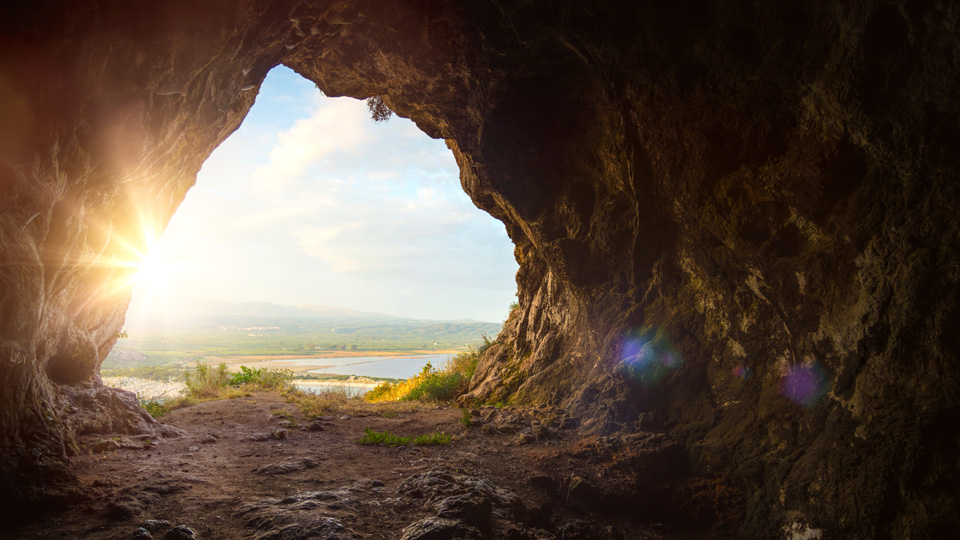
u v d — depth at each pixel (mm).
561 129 8289
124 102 4375
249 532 3719
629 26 6047
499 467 6020
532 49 7109
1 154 3576
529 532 4250
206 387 11664
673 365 6859
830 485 4410
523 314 11188
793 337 5383
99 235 5512
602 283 8430
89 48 3887
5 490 3635
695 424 6277
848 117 4387
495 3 6520
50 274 4609
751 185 5461
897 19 3947
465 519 3904
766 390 5719
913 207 4082
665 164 6477
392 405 10086
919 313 3957
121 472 4871
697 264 6586
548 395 8750
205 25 4676
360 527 3822
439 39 7262
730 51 5320
